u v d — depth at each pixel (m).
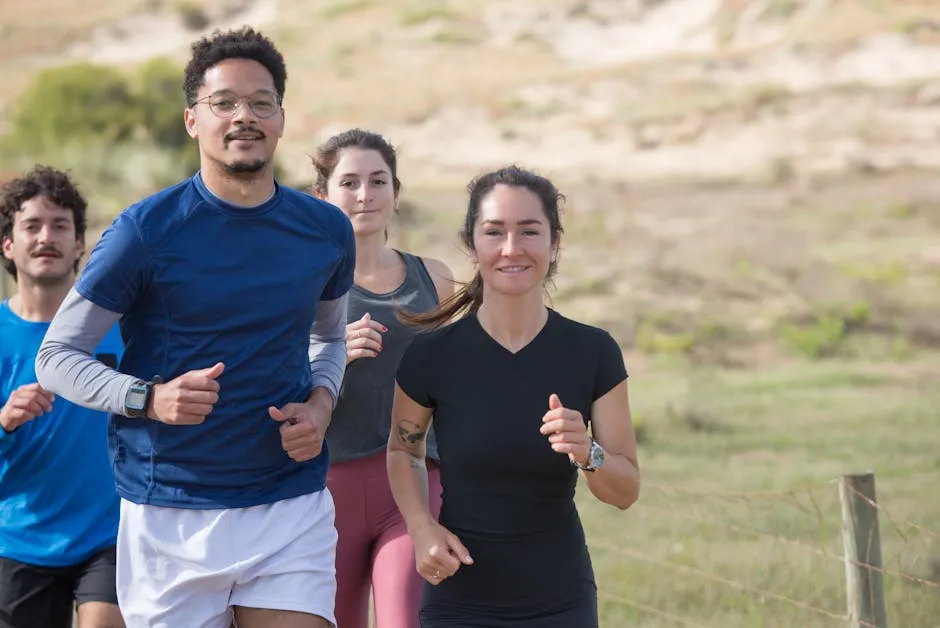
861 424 20.69
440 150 63.62
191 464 5.48
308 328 5.66
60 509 6.78
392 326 7.27
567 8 82.38
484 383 5.62
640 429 20.25
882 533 12.61
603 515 14.20
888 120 59.66
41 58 83.56
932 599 9.53
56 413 6.77
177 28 87.06
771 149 57.69
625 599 10.76
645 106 64.75
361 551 7.24
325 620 5.64
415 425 5.88
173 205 5.42
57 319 5.47
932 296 35.12
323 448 5.85
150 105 53.06
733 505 14.70
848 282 36.50
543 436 5.56
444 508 5.73
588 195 52.25
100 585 6.73
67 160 49.19
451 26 82.56
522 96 69.19
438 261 7.69
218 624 5.61
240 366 5.45
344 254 5.78
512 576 5.57
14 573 6.78
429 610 5.75
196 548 5.47
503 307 5.65
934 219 45.59
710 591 10.70
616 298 35.94
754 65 69.56
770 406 22.73
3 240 7.14
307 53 81.44
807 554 11.69
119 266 5.32
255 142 5.42
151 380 5.47
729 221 46.56
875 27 70.69
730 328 32.59
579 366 5.64
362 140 7.56
